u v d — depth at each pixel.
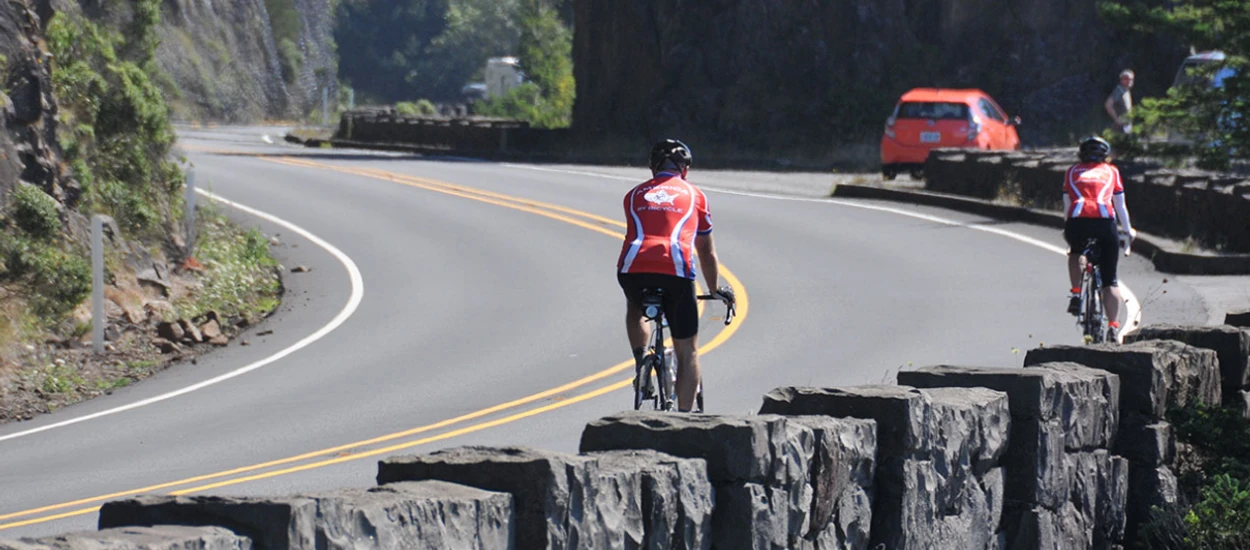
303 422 19.38
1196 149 39.69
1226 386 13.17
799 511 7.77
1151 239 32.28
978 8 78.62
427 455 6.44
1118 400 11.53
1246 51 38.19
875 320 25.27
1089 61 76.81
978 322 24.69
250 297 31.77
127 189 32.78
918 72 78.06
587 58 87.75
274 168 57.94
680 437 7.45
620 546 6.61
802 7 79.31
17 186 28.31
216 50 142.75
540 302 29.08
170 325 27.31
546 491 6.15
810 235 37.06
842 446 8.13
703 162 69.88
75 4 34.78
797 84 78.81
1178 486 11.86
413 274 33.09
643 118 81.56
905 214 41.69
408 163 63.53
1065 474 10.41
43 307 26.67
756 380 20.42
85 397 23.48
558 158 72.56
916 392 8.84
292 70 159.25
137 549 4.65
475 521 5.91
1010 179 41.97
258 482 15.47
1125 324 23.31
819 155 72.75
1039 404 9.98
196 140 86.75
